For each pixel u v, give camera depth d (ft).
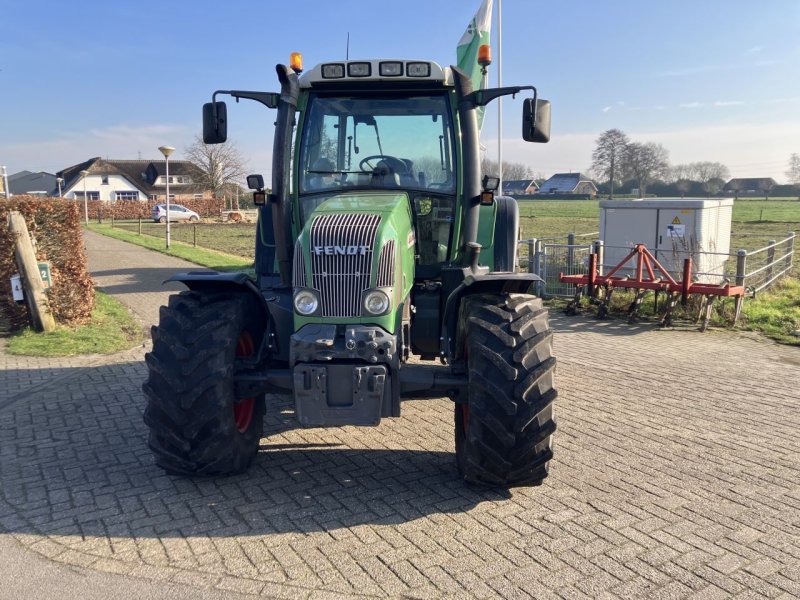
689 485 14.92
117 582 11.08
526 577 11.25
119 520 13.20
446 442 17.58
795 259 65.36
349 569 11.47
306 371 13.39
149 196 245.45
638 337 31.12
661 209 40.86
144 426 18.65
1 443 17.38
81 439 17.67
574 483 15.01
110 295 43.37
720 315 34.78
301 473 15.52
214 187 215.10
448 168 17.12
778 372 24.70
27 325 31.07
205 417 13.79
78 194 237.45
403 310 14.53
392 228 14.19
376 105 17.19
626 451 16.93
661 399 21.35
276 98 16.89
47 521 13.16
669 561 11.78
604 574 11.35
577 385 22.97
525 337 13.79
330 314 13.62
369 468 15.83
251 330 15.56
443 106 17.08
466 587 10.95
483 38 32.96
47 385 22.61
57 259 30.86
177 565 11.58
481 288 14.83
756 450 17.01
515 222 22.17
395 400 13.70
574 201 311.27
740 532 12.81
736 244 76.43
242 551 12.05
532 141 15.85
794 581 11.18
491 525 13.04
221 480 15.12
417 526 13.00
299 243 14.11
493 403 13.38
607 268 42.65
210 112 16.65
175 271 56.59
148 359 14.10
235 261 64.18
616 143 315.58
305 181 17.13
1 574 11.31
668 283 33.17
